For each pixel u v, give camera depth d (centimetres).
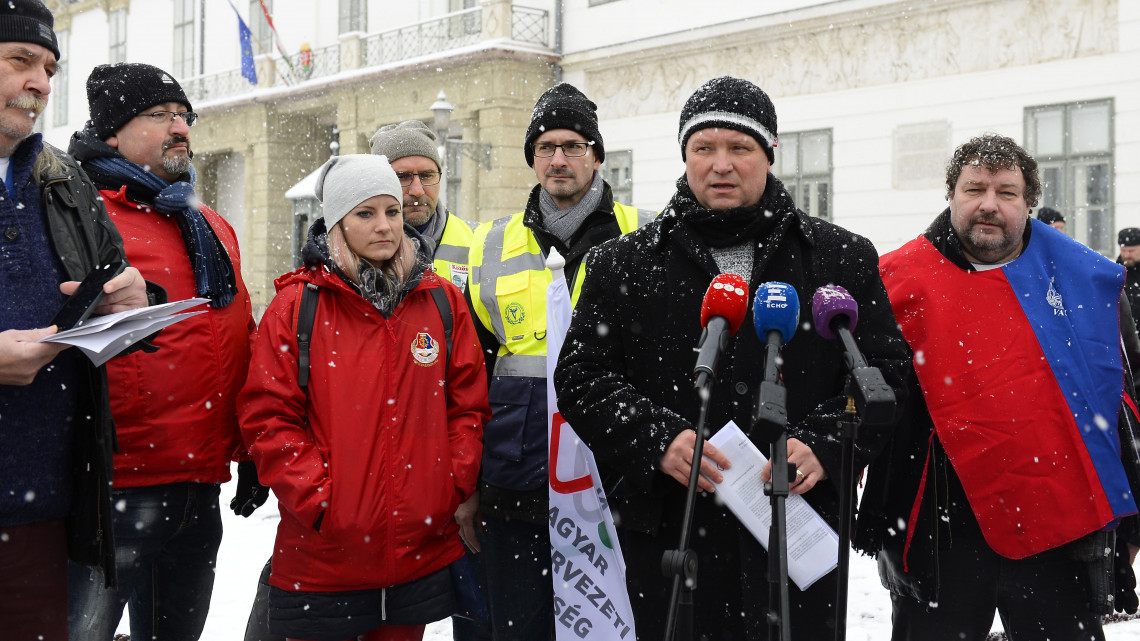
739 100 280
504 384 362
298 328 309
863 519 330
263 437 302
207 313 343
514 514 355
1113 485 307
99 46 3412
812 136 1585
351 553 297
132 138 340
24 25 251
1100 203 1290
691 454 261
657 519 276
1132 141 1255
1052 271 329
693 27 1739
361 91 2370
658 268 291
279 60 2684
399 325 317
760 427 214
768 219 284
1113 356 319
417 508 305
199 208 355
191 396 334
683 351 282
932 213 1438
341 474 298
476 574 382
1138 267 944
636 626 282
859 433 256
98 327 241
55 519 265
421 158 425
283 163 2702
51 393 260
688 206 288
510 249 377
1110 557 309
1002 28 1366
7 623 255
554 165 368
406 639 312
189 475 334
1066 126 1316
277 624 304
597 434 277
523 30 1988
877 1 1479
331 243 316
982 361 319
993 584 315
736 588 272
